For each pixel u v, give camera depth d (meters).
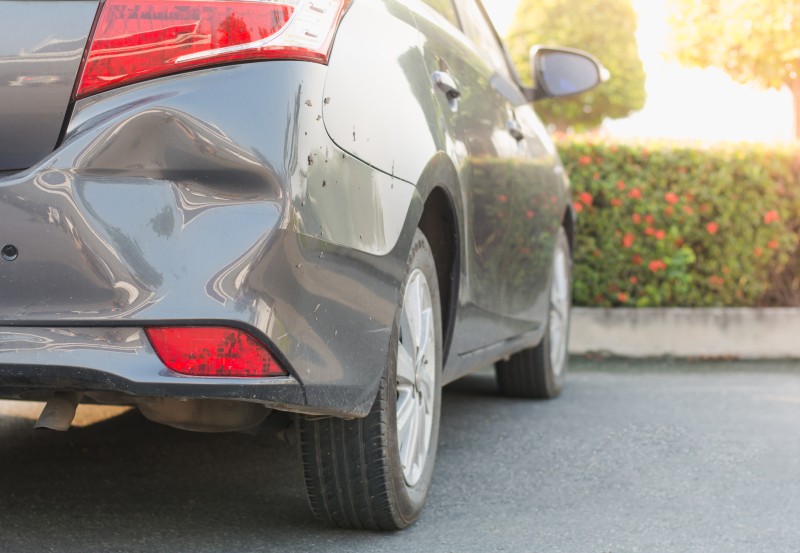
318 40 2.01
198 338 1.82
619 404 4.48
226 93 1.87
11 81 1.90
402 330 2.42
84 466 2.99
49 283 1.84
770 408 4.42
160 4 1.90
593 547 2.41
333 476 2.32
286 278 1.86
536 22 17.31
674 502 2.86
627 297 6.28
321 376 1.97
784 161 6.46
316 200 1.92
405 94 2.38
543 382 4.43
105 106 1.87
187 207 1.84
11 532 2.35
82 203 1.84
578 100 16.77
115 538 2.34
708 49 10.57
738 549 2.42
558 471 3.20
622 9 16.98
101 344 1.82
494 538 2.46
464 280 2.79
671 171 6.27
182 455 3.19
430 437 2.67
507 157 3.28
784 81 10.60
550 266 4.05
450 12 3.27
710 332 6.29
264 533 2.42
